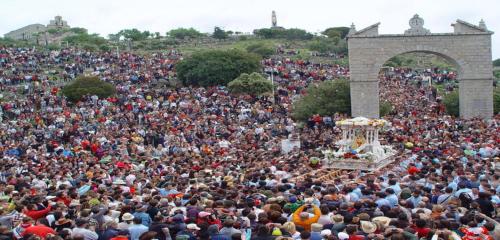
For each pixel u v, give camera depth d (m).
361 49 61.59
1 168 31.75
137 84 85.75
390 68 122.12
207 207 17.36
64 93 71.94
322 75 96.56
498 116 61.16
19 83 81.38
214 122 56.19
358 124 37.19
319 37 187.75
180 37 189.38
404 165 33.81
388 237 14.15
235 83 80.38
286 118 60.97
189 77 91.81
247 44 167.12
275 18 199.12
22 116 58.59
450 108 65.06
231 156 36.28
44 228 15.39
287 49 158.50
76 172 28.88
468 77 61.47
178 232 15.58
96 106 63.78
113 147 43.09
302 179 26.53
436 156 33.38
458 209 17.59
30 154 38.00
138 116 58.97
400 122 53.94
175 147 43.34
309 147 44.06
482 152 34.78
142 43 168.62
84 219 15.72
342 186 23.55
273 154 39.34
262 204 19.03
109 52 113.94
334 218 15.66
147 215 17.22
